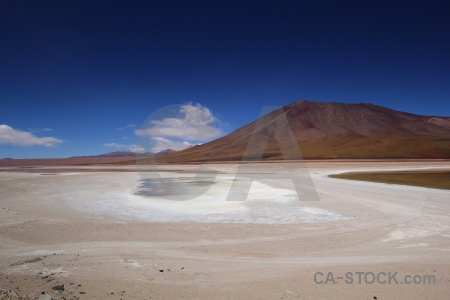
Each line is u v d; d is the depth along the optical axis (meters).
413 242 10.39
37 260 8.69
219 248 9.98
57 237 11.36
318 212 16.02
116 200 20.91
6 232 11.95
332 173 46.44
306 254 9.25
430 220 13.73
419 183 29.73
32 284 6.66
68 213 16.28
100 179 38.84
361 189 25.58
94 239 11.12
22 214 15.81
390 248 9.74
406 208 16.67
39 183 33.41
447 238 10.87
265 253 9.41
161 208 17.67
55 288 6.38
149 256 9.15
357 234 11.57
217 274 7.56
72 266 8.13
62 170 63.16
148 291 6.43
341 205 17.97
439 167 59.34
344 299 6.04
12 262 8.46
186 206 18.23
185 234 11.82
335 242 10.53
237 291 6.46
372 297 6.12
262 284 6.86
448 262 8.28
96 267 8.06
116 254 9.36
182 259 8.84
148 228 12.79
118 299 5.99
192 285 6.81
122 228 12.79
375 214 15.23
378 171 49.12
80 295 6.12
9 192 25.23
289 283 6.90
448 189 24.77
